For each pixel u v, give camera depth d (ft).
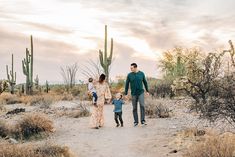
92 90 73.77
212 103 33.53
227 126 39.09
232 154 26.27
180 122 46.73
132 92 46.88
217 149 26.76
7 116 65.46
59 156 30.94
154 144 34.68
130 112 64.18
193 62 51.08
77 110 64.64
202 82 47.01
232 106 32.45
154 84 87.40
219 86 32.76
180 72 84.33
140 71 47.03
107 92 48.16
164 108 55.62
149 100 60.85
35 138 43.62
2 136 45.01
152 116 53.26
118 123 47.78
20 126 46.32
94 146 36.17
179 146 32.35
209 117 34.27
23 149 31.09
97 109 47.47
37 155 30.25
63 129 48.01
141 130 43.19
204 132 36.04
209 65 47.34
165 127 43.96
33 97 96.53
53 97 96.43
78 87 122.52
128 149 33.99
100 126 48.11
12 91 135.54
